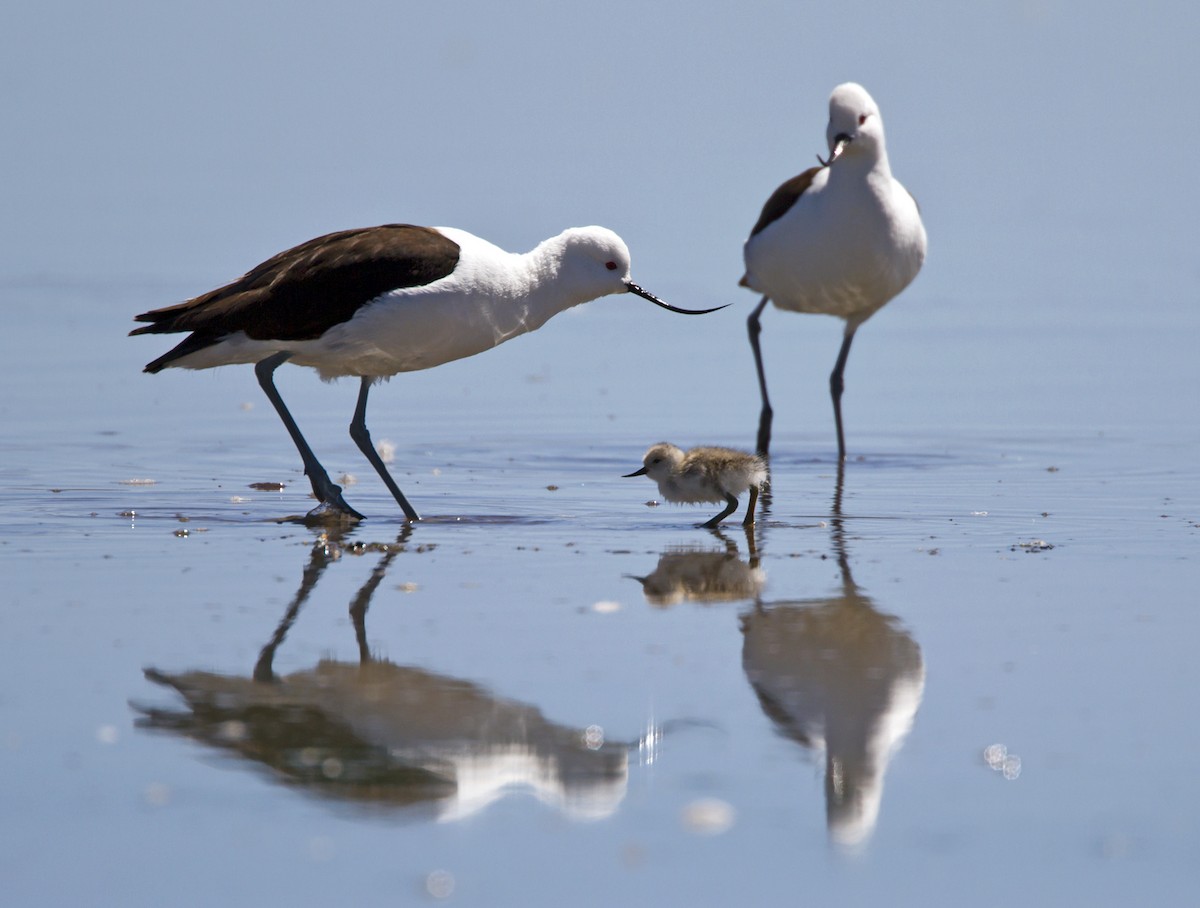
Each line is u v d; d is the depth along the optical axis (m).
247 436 16.44
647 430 17.12
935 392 19.08
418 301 12.27
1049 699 8.17
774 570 10.91
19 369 19.64
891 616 9.69
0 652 8.90
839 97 15.95
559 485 14.27
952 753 7.50
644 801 7.09
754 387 19.62
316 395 18.94
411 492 13.87
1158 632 9.29
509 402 18.61
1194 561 11.04
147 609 9.80
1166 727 7.76
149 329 12.52
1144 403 18.16
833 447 16.34
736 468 12.35
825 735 7.75
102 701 8.16
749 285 17.58
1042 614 9.70
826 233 16.30
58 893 6.28
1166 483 14.07
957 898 6.28
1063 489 13.89
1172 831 6.73
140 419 17.17
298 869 6.48
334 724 7.90
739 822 6.89
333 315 12.27
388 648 9.05
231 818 6.91
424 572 10.83
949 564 11.04
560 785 7.26
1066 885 6.35
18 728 7.79
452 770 7.41
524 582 10.57
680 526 12.49
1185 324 22.98
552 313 13.02
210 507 13.01
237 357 12.63
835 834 6.75
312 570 10.83
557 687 8.41
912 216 16.66
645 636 9.30
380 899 6.27
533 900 6.27
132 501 13.20
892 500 13.55
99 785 7.18
